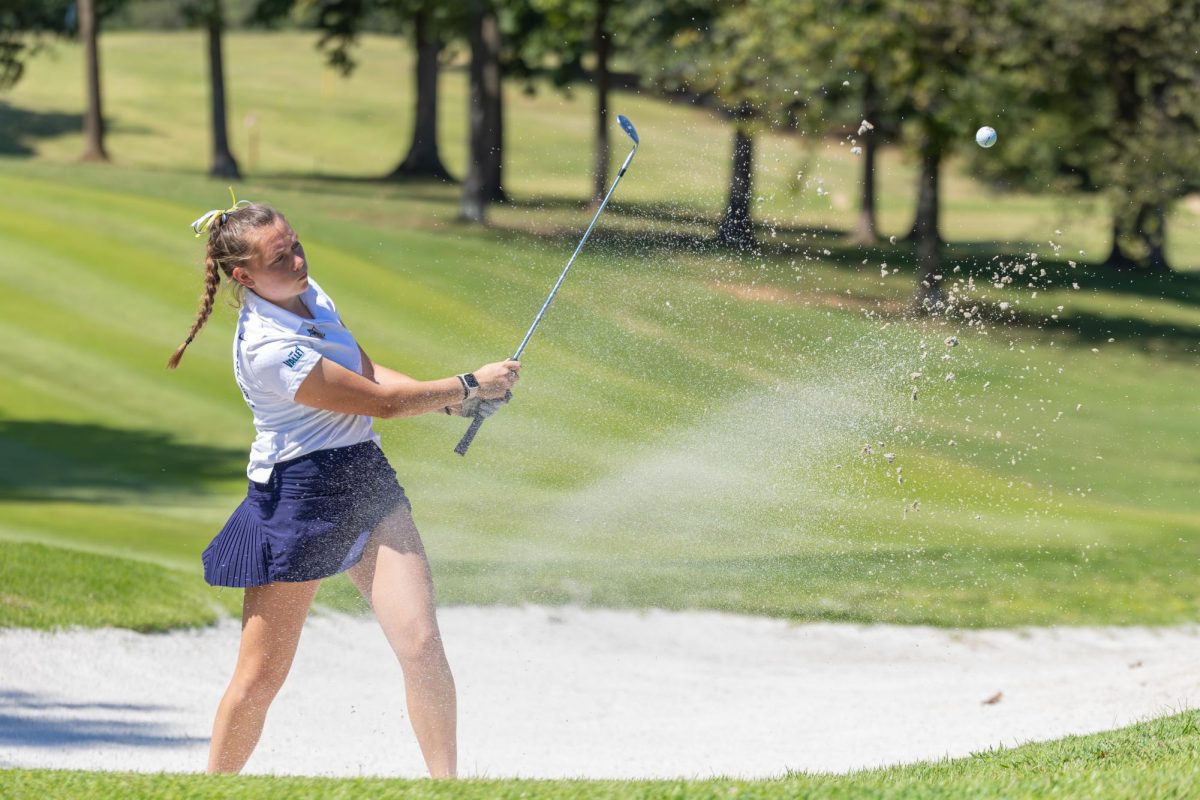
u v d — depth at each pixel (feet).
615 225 291.58
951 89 311.47
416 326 239.50
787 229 399.03
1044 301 368.68
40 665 97.81
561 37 495.82
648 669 106.63
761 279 273.13
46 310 242.58
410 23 600.39
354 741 84.38
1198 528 174.50
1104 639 123.24
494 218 423.64
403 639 51.85
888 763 77.25
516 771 75.82
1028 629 125.39
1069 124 323.37
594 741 84.94
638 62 443.73
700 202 361.30
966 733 86.94
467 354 223.71
